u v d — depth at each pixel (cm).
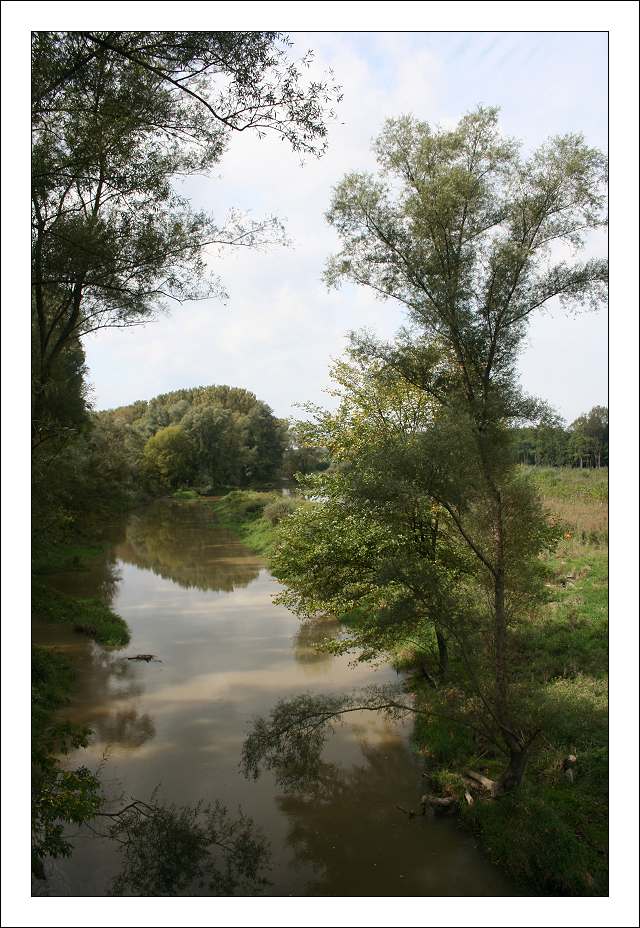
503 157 877
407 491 766
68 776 749
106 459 3062
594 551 1789
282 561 1286
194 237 924
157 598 2250
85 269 868
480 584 918
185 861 771
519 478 866
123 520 4925
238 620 1942
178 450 7650
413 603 872
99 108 837
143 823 846
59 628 1744
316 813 877
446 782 912
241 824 851
